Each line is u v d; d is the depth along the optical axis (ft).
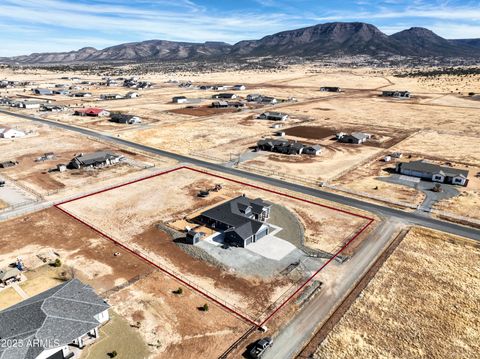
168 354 93.76
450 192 205.16
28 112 454.40
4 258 135.64
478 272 129.18
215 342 98.17
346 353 94.38
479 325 104.22
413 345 97.09
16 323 92.89
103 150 287.28
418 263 134.82
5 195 194.70
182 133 348.59
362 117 446.60
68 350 93.09
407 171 233.35
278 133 346.95
